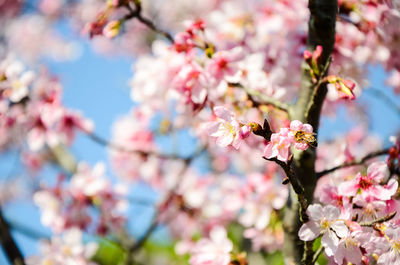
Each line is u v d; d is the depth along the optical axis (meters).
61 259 3.54
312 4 2.33
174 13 7.30
